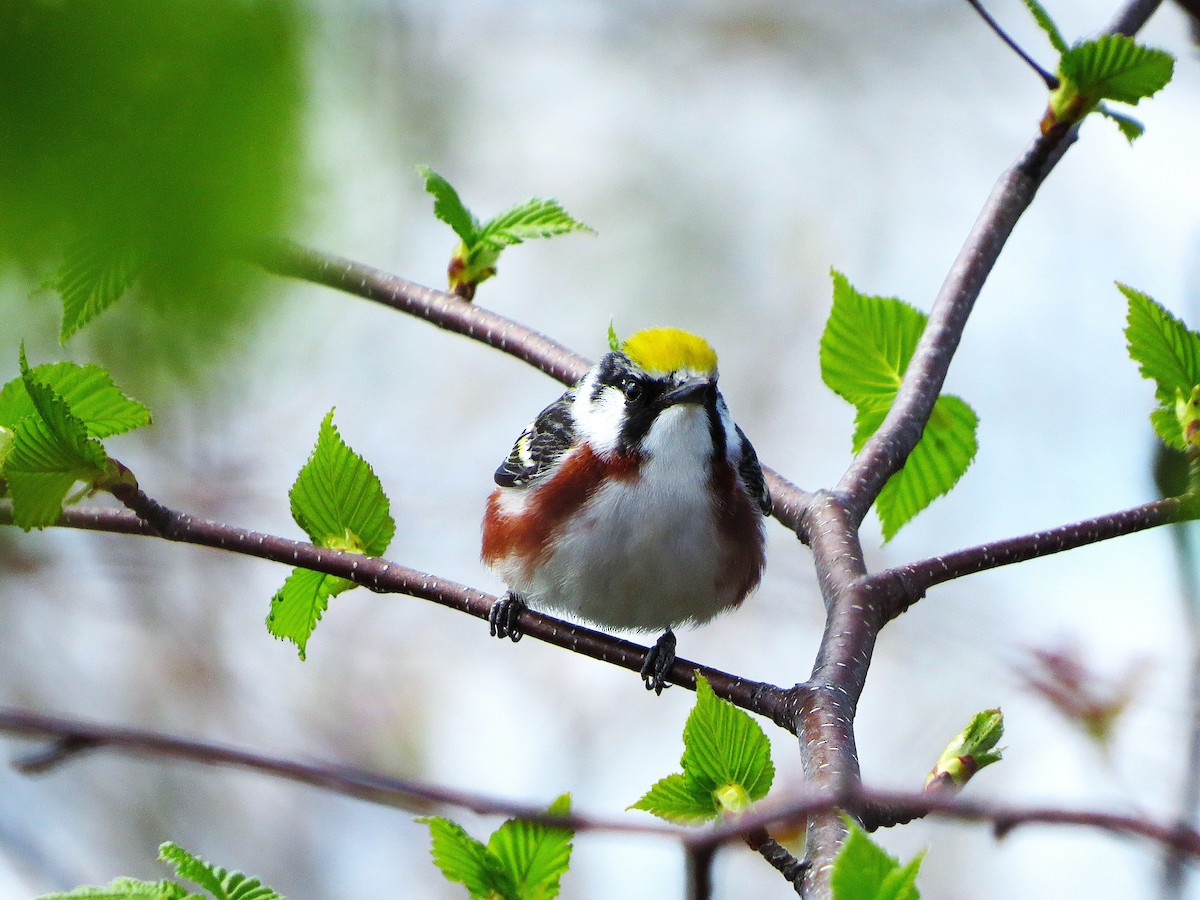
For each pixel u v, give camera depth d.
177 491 19.55
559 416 11.80
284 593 9.47
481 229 11.93
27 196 3.68
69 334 7.02
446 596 9.20
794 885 6.39
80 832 19.80
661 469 11.12
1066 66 9.46
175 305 4.02
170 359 4.24
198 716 20.80
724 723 6.88
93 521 8.83
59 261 3.96
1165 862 5.38
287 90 3.85
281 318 4.25
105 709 20.48
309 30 3.92
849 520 9.71
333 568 9.19
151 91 3.71
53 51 3.62
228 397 4.54
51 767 4.65
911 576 8.91
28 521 7.95
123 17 3.63
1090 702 11.41
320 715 21.42
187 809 20.45
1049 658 11.89
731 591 11.58
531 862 7.25
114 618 20.83
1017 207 11.66
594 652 10.09
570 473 11.33
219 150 3.78
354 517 9.43
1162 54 9.24
